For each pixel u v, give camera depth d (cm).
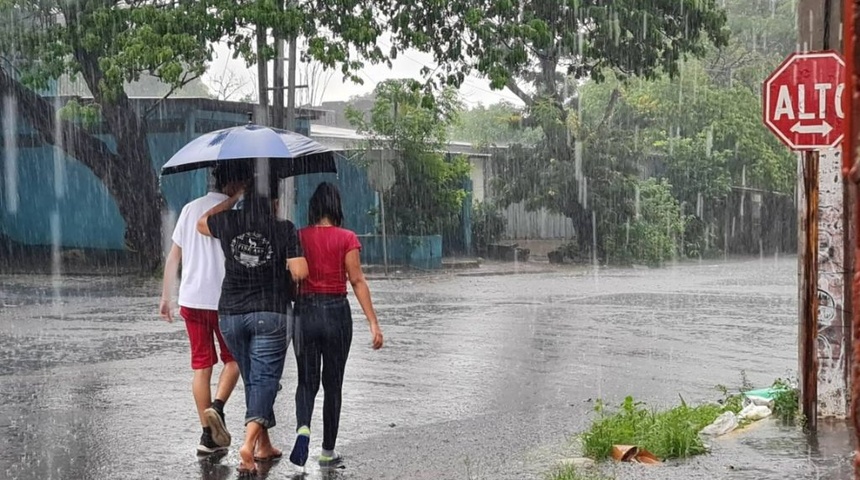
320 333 623
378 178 2870
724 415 727
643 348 1230
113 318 1512
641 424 682
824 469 600
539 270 2864
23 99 2423
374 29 2186
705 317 1586
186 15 2114
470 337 1327
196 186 2772
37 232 2894
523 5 2453
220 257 658
